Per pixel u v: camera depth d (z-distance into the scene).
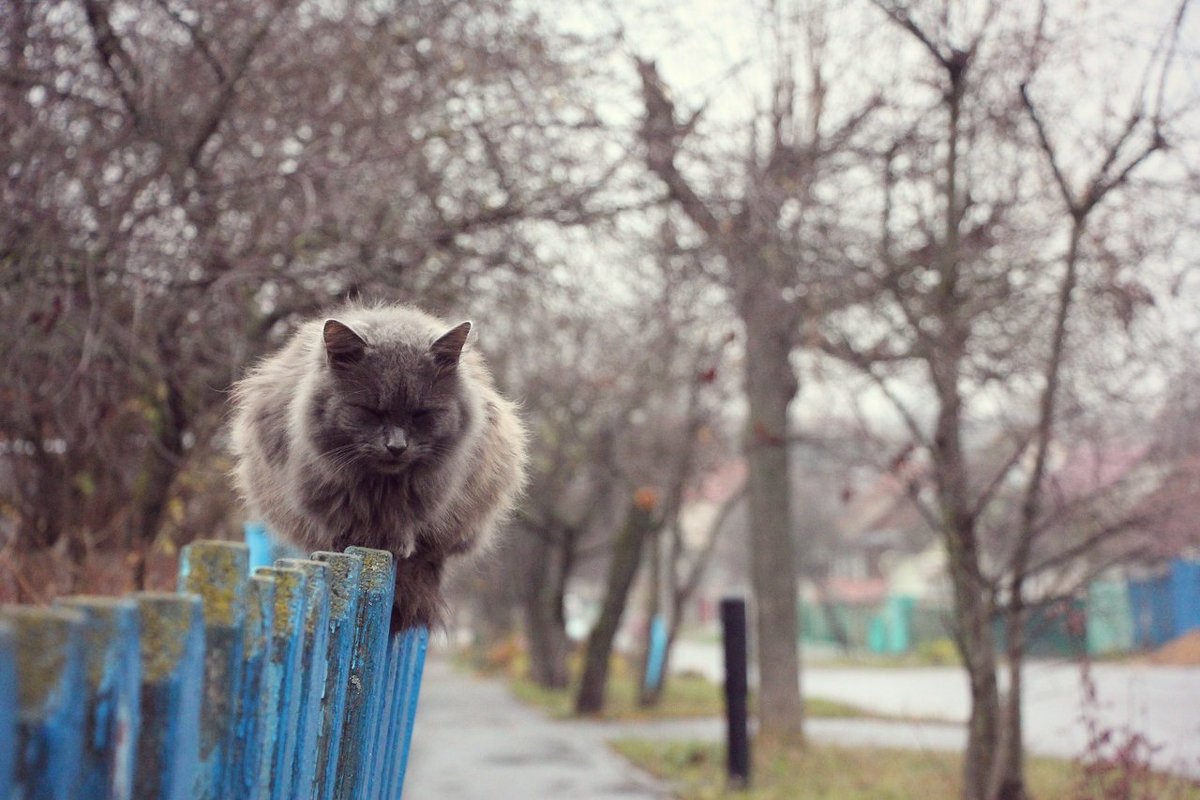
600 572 50.44
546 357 15.73
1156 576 34.62
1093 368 9.10
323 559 3.51
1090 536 9.95
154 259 8.04
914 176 9.68
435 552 4.76
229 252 8.19
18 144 8.05
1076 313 9.19
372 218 9.26
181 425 9.16
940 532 10.23
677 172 9.51
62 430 8.20
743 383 16.69
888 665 41.75
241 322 8.59
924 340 9.05
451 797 11.97
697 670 35.91
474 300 10.35
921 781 12.30
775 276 9.55
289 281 8.56
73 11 8.31
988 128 9.66
